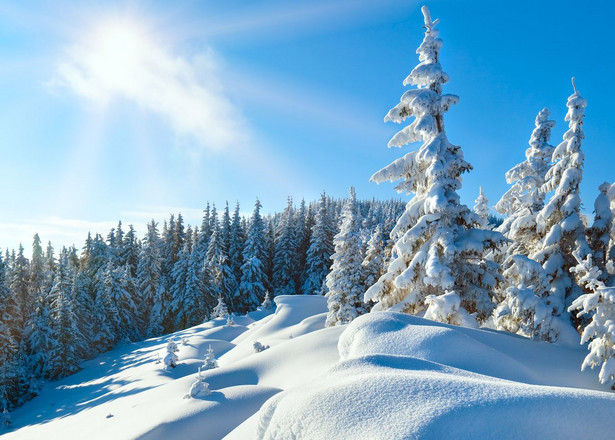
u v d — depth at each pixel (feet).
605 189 50.14
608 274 47.37
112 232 229.45
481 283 49.24
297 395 15.35
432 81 50.55
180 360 101.04
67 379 120.67
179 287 178.40
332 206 256.32
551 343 37.40
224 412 38.65
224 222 215.92
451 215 48.39
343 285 83.20
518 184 67.72
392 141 53.06
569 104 50.75
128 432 39.50
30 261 187.01
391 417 11.77
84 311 141.49
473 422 11.02
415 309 50.57
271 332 106.83
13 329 129.59
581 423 10.97
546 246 50.62
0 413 100.17
